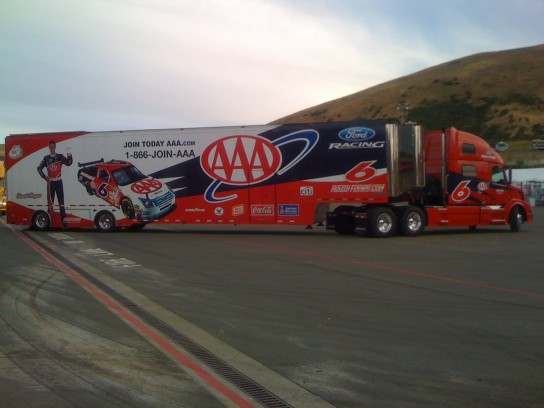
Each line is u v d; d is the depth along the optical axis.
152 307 9.79
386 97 93.81
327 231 25.22
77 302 10.12
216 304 10.02
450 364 6.77
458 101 83.56
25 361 6.86
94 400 5.66
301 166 22.22
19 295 10.68
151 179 23.59
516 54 92.31
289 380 6.28
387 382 6.18
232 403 5.63
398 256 16.31
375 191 21.52
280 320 8.89
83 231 24.97
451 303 10.02
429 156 23.12
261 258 15.90
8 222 25.02
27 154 24.73
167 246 18.97
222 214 22.97
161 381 6.23
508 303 10.01
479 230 25.52
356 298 10.46
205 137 23.09
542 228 26.97
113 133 23.92
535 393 5.85
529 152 66.38
